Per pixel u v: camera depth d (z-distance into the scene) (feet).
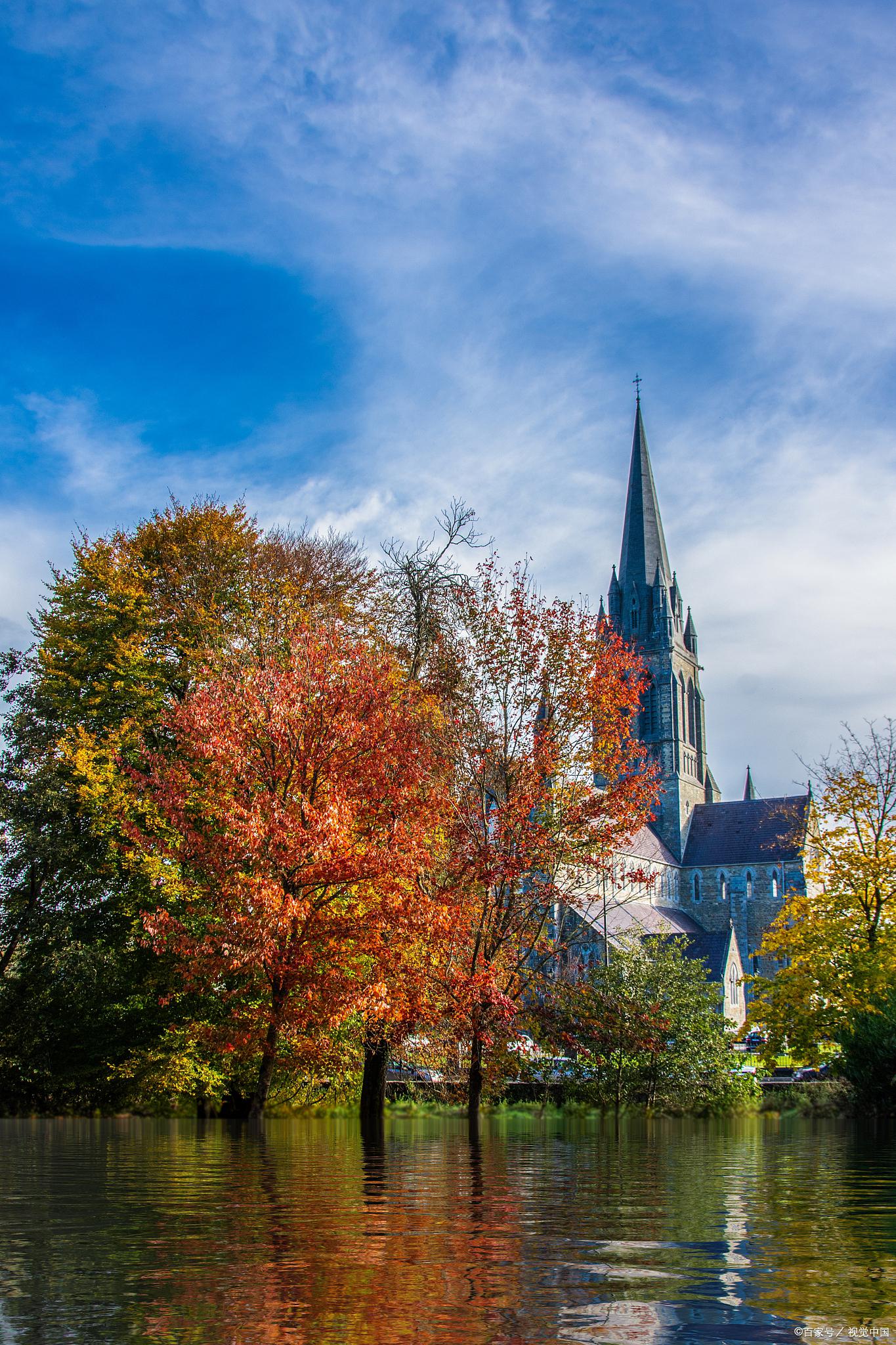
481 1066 100.63
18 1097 115.85
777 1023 134.92
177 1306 17.90
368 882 88.79
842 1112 121.29
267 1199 33.91
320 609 131.54
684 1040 119.75
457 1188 37.50
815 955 134.62
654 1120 115.75
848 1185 40.01
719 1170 47.42
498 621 105.40
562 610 106.11
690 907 386.73
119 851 114.21
